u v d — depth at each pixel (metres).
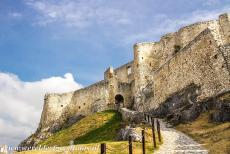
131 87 92.62
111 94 93.31
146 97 78.44
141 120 62.78
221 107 46.84
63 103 103.62
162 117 63.81
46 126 101.94
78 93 101.62
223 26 75.94
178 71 65.94
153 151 37.81
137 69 88.00
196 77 60.00
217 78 54.59
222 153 32.94
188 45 63.81
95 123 75.50
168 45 87.50
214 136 40.53
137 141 42.09
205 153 33.97
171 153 35.84
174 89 66.31
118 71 100.69
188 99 59.38
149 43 90.62
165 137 44.81
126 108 83.44
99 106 92.94
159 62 88.31
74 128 78.38
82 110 98.31
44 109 106.44
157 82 73.75
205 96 55.94
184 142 40.78
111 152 38.22
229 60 54.06
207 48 58.41
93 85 97.88
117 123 69.81
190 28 83.69
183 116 54.06
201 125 47.75
